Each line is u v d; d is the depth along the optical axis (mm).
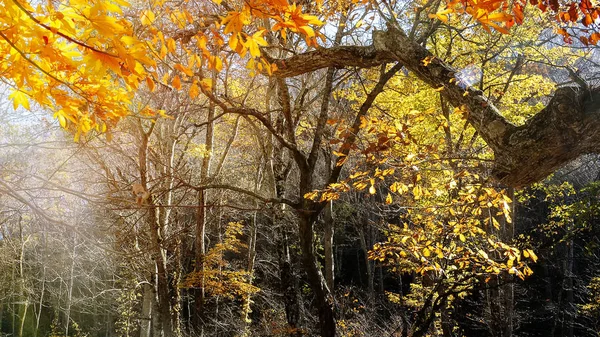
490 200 5137
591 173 11930
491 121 3908
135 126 9078
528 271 5332
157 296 11031
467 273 6309
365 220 17328
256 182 15445
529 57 10422
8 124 6121
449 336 8938
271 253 18797
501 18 1933
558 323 19000
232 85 12219
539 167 3645
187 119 12039
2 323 24500
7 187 2566
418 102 9578
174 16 2830
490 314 10125
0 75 1808
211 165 17625
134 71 1547
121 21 1631
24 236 14602
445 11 2139
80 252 14719
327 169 11172
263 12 1714
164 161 10969
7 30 1508
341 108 10523
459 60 10609
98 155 7438
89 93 2004
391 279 24391
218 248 13484
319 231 19672
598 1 3074
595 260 15641
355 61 4809
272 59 4988
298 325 11820
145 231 10953
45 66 1809
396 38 4605
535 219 16609
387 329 10023
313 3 4402
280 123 9867
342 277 25547
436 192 5168
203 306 13539
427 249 5707
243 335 12898
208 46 3781
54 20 1495
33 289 20156
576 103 3246
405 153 4660
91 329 21516
